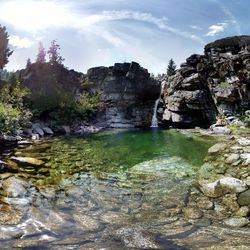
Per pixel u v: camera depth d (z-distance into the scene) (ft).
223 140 53.57
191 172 33.78
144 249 16.49
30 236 18.06
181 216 21.86
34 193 26.13
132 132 79.82
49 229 19.15
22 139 58.13
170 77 100.32
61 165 37.22
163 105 102.42
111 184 29.96
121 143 57.16
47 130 75.97
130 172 34.58
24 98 85.87
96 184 29.89
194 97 79.41
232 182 27.76
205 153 43.37
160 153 45.57
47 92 91.25
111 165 37.96
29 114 75.36
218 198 25.22
